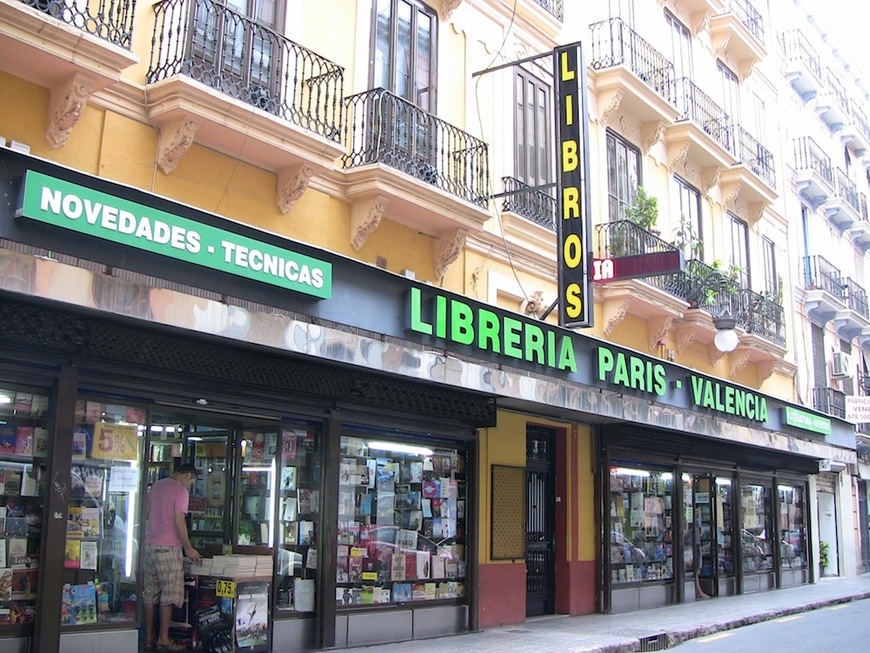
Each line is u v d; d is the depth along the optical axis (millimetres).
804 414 20016
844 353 27469
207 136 9031
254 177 9680
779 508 20641
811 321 25109
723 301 18375
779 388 22484
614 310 15172
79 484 7895
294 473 9750
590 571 14344
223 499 9727
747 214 21531
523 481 13211
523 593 12859
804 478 22094
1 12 7199
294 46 9742
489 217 11875
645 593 15312
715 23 20812
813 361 25000
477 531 11828
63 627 7590
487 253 12875
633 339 16172
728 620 13359
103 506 8047
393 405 10586
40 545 7410
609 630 12023
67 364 7664
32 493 7523
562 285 12422
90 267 7109
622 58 15875
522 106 14094
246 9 9820
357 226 10617
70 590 7727
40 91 7984
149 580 8719
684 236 17047
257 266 8266
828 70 29062
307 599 9719
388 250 11203
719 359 19297
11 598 7305
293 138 9414
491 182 13125
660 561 15961
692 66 19859
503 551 12625
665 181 17938
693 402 15430
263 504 9492
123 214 7246
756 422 17906
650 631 11914
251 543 9469
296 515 9734
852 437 22828
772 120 24250
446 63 12602
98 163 8359
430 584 11234
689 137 17844
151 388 8312
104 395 8109
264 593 8992
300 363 9430
